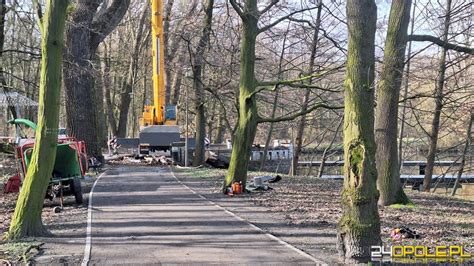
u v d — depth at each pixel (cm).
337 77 2359
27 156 1470
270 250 902
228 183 1672
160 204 1446
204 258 846
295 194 1672
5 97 2145
